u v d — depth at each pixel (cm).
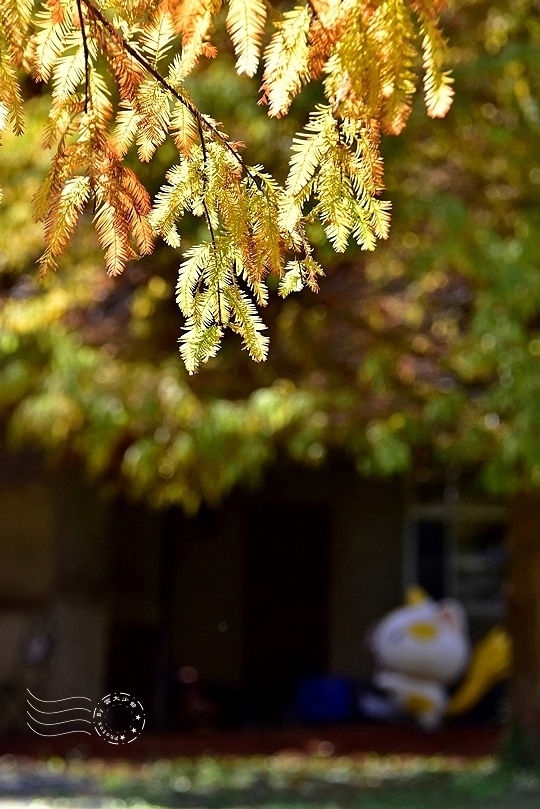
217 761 1252
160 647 1597
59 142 208
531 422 820
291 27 204
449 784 1041
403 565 1750
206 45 205
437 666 1590
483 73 798
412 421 898
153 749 1331
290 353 965
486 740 1473
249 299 207
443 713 1598
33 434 1095
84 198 208
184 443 898
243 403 918
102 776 1115
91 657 1508
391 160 743
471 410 909
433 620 1605
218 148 205
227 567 1784
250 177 206
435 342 947
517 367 827
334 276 925
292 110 636
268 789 1037
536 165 852
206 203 204
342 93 205
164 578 1642
